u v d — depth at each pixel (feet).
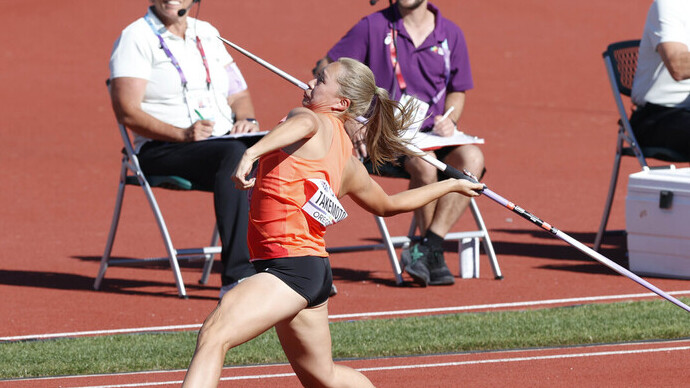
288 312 46.47
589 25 272.51
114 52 83.10
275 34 248.73
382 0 285.43
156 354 66.49
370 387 50.57
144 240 104.17
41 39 242.58
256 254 47.98
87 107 184.55
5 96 190.60
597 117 184.55
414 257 85.92
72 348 68.08
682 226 85.40
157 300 82.02
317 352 48.91
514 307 78.64
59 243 102.27
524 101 198.08
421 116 85.05
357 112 49.80
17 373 62.85
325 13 273.75
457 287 85.61
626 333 69.56
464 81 90.17
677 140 91.71
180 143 82.23
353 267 93.50
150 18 83.82
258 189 47.70
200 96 84.64
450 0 292.20
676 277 86.84
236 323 45.24
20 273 90.48
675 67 90.68
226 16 265.95
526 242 102.47
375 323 73.56
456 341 68.28
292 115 47.06
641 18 282.15
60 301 81.46
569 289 83.82
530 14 281.95
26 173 136.67
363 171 50.52
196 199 124.16
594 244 99.35
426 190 52.65
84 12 269.44
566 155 152.66
